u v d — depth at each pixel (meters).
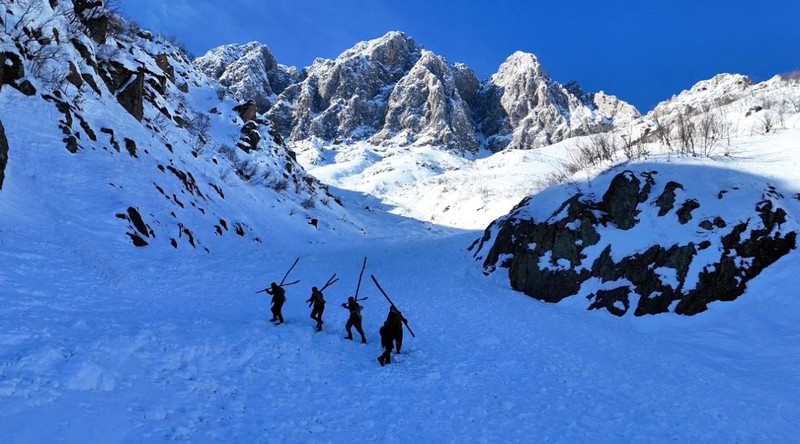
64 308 9.80
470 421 7.87
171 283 15.46
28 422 5.20
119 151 23.28
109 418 5.74
